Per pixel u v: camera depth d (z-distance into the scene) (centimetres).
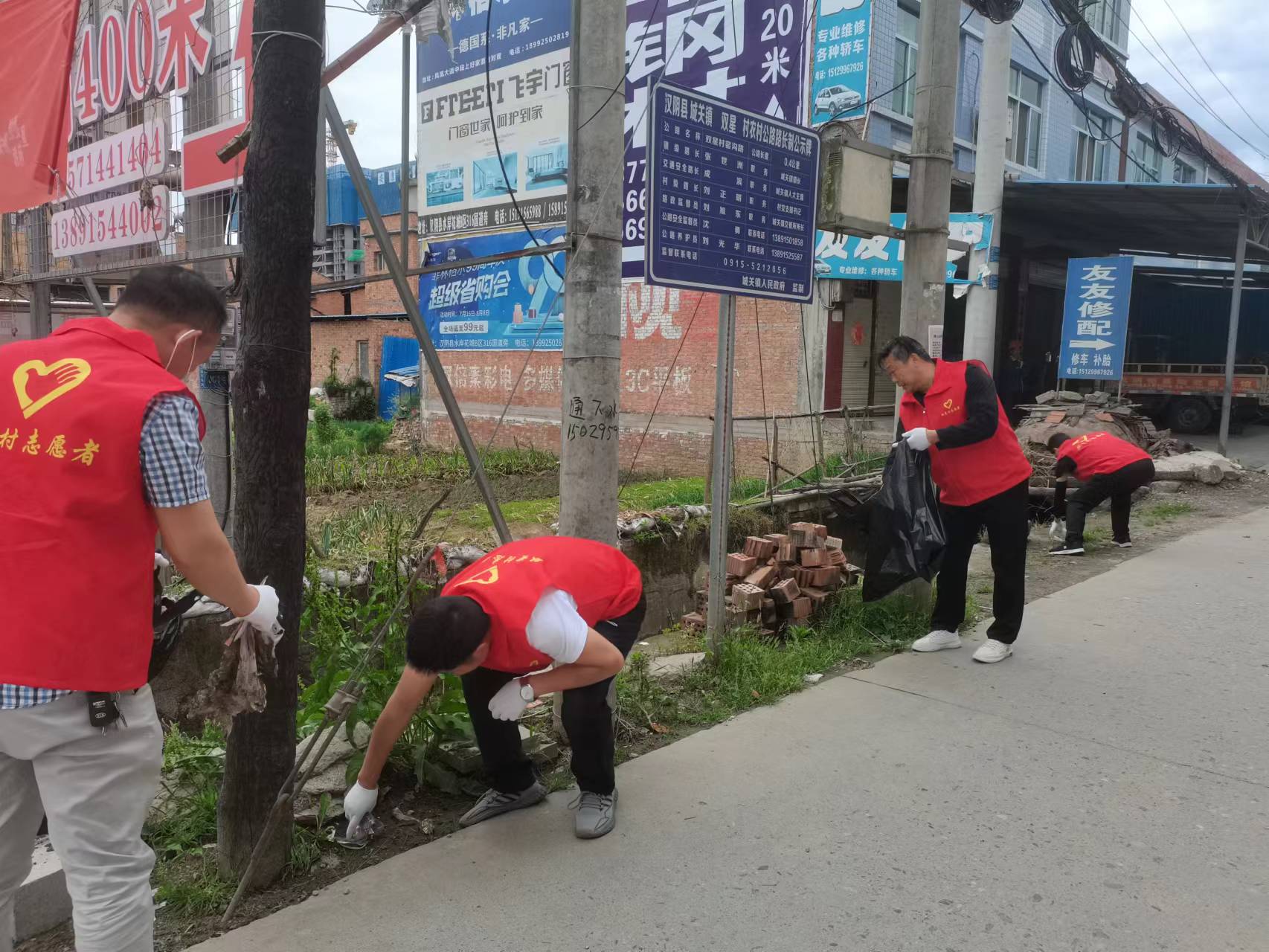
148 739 195
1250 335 1986
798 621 523
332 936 251
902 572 465
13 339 732
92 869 191
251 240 246
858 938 250
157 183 468
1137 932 251
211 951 245
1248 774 344
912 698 423
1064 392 1198
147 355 195
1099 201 1180
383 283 2169
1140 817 312
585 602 293
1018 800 324
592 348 359
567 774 354
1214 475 1023
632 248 947
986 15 644
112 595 182
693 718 401
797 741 377
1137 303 2066
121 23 480
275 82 240
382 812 321
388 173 1881
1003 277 1524
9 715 178
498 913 261
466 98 754
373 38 334
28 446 180
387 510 678
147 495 185
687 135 386
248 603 209
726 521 446
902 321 539
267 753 265
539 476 1027
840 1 936
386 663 335
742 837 302
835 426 962
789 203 446
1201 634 513
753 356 1047
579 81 347
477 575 289
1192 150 1055
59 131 489
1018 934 250
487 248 901
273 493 253
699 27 943
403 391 1909
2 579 179
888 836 302
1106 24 1722
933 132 519
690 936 251
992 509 459
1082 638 508
